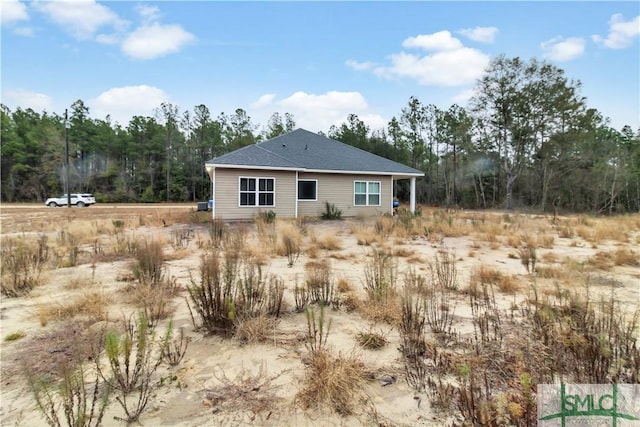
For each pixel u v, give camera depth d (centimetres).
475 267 570
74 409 205
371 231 1035
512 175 3127
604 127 3691
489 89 3045
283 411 207
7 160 4316
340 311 380
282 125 5406
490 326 329
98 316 349
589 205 3109
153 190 4700
